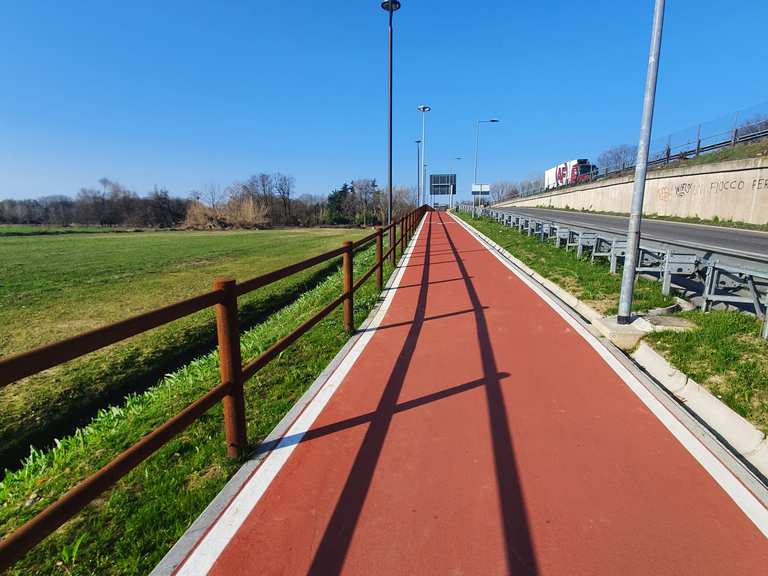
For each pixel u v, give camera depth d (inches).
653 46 204.1
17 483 137.7
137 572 88.7
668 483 114.0
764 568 88.4
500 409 152.0
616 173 1664.6
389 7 673.6
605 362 193.5
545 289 346.3
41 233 2210.9
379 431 138.3
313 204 4244.6
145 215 3513.8
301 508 104.8
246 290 128.1
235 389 122.0
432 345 217.9
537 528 98.7
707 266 250.7
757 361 173.3
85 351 79.0
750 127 1051.9
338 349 215.5
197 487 113.4
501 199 4030.5
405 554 91.5
